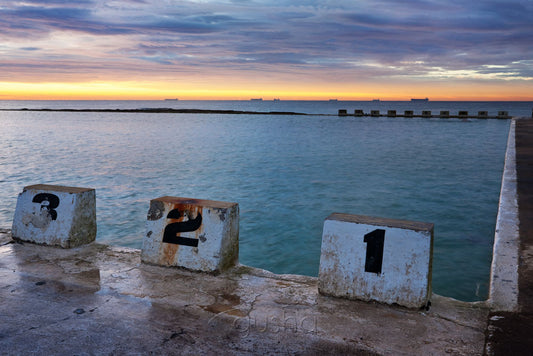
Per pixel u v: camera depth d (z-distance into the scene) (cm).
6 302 339
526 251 470
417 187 1401
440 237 862
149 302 341
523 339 286
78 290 362
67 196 463
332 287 348
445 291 612
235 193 1332
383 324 306
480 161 1983
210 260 392
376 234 339
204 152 2391
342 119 5984
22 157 2183
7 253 447
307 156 2220
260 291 362
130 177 1619
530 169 1125
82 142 2964
